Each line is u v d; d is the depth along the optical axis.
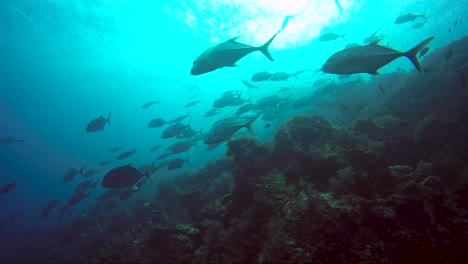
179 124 9.12
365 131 5.46
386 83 10.71
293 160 4.86
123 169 5.39
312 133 5.21
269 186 4.70
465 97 5.70
